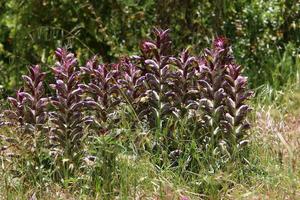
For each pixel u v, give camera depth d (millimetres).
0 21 12609
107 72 9055
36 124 8930
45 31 12312
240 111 9086
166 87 9336
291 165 9211
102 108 9055
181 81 9320
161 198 8539
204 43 12789
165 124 9398
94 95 9148
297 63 12664
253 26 13211
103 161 8711
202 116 9297
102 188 8633
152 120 9398
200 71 9305
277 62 12992
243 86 9156
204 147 9305
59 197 8484
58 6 12391
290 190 8805
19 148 8914
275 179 8984
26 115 8914
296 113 11383
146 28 12641
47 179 8758
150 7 12797
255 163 9344
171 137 9320
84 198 8570
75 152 8867
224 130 9219
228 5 13031
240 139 9219
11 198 8430
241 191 8797
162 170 8953
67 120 8828
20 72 12336
